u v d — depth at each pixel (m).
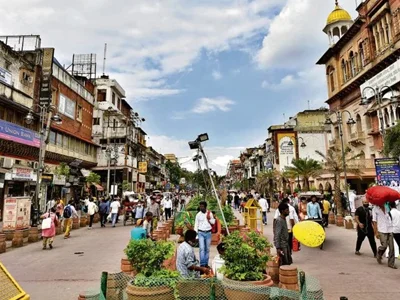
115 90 45.28
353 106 35.84
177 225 15.12
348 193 23.84
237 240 5.20
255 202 15.14
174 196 39.28
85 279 7.63
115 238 14.65
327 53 41.53
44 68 27.00
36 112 25.45
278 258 7.09
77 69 44.12
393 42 28.27
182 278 4.41
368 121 32.56
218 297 4.25
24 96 23.84
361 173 25.75
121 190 39.34
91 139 37.72
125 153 41.34
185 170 110.81
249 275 4.81
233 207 36.84
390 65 27.75
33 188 24.61
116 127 41.69
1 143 20.66
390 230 8.45
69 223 15.08
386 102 27.08
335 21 41.25
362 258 9.53
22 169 22.47
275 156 54.75
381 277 7.40
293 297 4.19
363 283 6.94
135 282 4.36
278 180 48.56
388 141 20.05
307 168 32.62
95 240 14.07
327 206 17.09
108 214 20.84
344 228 16.66
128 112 52.06
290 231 8.99
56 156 28.12
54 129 28.17
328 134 53.12
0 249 11.14
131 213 22.34
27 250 11.76
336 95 39.12
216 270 5.74
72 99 32.41
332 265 8.70
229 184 121.81
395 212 8.48
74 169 32.81
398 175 13.24
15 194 22.58
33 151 24.41
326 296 6.11
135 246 4.87
